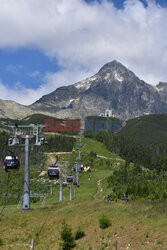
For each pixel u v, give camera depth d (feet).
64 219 88.33
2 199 258.57
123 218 80.53
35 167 470.80
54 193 303.27
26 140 119.03
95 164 580.71
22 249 71.56
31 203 231.30
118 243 64.95
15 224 92.32
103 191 305.94
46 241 76.59
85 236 74.69
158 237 63.05
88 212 94.79
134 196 262.88
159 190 272.51
